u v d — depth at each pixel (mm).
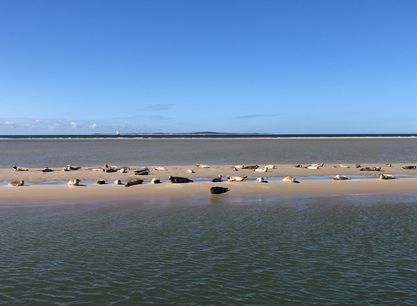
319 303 9258
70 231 15227
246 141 114812
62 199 21516
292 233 14875
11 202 20781
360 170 33438
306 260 11922
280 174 31734
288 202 20875
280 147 75250
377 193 23375
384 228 15617
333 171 33062
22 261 11883
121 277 10664
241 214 18109
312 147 74562
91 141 122438
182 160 46312
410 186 25484
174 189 24109
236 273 10930
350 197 22234
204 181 27422
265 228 15602
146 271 11070
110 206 19906
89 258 12125
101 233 14930
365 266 11453
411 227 15781
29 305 9141
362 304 9219
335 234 14727
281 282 10359
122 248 13086
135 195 22531
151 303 9234
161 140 131250
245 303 9234
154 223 16469
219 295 9625
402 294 9703
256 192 23469
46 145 91062
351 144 87750
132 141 120500
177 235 14633
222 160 46000
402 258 12102
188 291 9836
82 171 32469
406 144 87062
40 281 10438
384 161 44406
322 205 20141
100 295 9633
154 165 40281
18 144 98562
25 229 15539
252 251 12750
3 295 9633
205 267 11359
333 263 11672
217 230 15305
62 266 11469
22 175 30547
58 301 9336
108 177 29766
